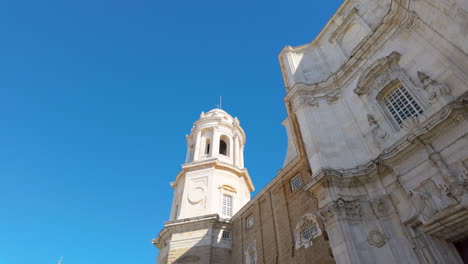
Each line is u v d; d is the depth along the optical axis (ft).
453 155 34.65
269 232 73.36
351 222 39.34
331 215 39.99
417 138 37.81
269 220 75.61
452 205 32.50
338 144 50.55
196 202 97.35
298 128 63.31
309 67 72.08
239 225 87.40
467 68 36.99
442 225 33.73
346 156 48.24
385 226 38.55
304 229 62.80
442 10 40.63
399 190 39.52
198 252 82.48
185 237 87.15
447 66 39.93
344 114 55.11
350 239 37.22
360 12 67.36
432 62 42.60
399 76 46.47
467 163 33.27
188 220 89.76
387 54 51.80
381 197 40.83
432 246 34.35
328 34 75.15
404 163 39.55
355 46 64.54
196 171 106.83
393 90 48.32
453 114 34.88
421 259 34.04
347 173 43.24
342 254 36.47
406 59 47.44
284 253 65.10
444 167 34.63
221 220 89.15
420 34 46.29
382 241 37.17
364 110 51.42
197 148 118.32
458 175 33.55
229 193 103.09
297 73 70.38
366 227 39.01
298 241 62.49
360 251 36.52
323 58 71.77
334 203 40.32
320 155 48.16
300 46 77.97
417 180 37.37
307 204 64.69
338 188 42.57
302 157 68.95
